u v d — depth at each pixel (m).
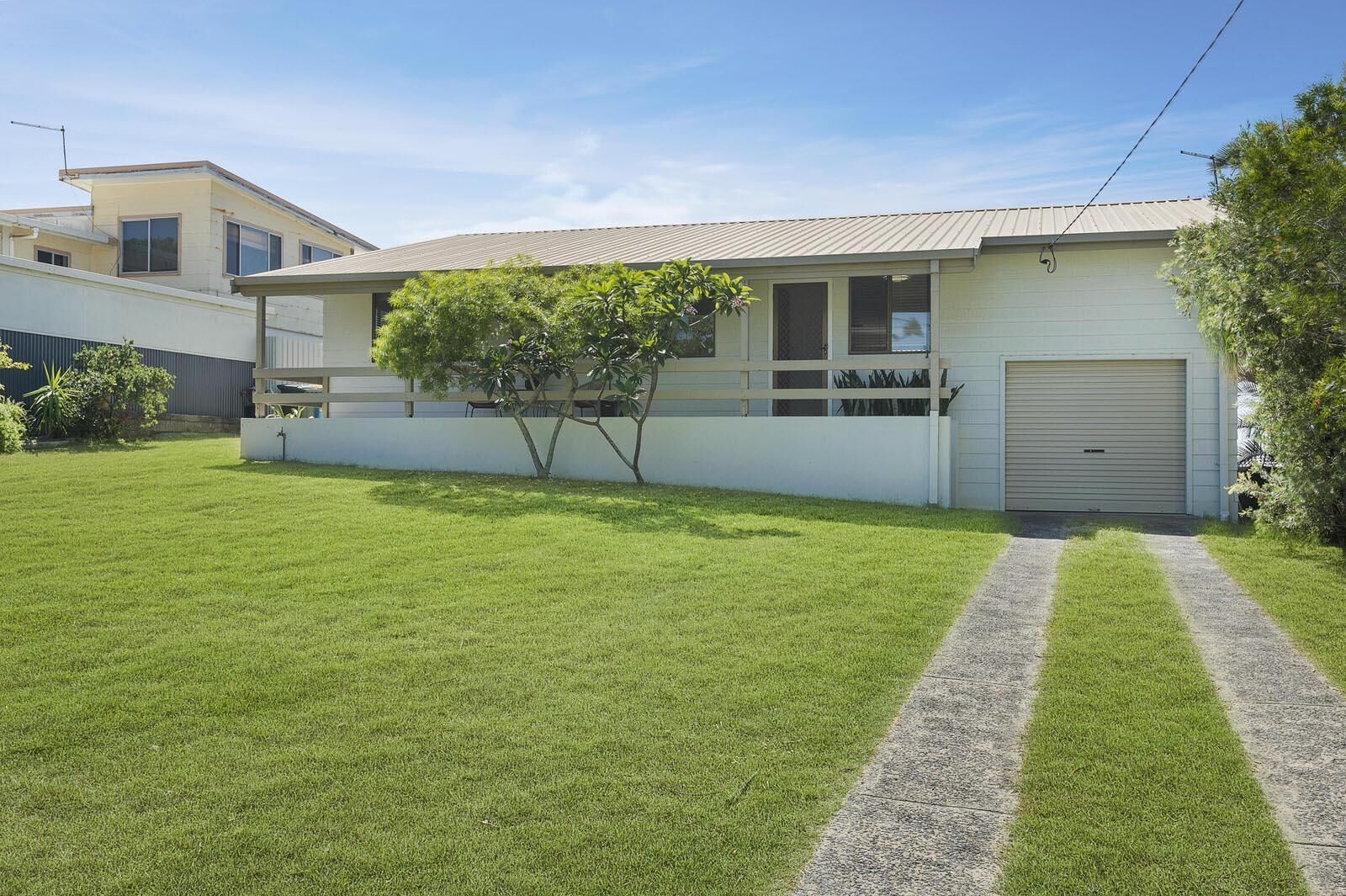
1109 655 5.70
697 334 15.38
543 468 13.48
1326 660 5.73
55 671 5.39
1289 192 8.67
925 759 4.28
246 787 3.99
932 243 13.43
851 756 4.29
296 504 10.70
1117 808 3.74
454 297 12.70
